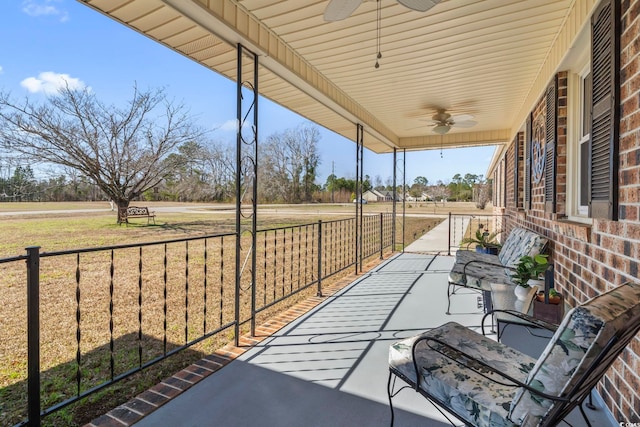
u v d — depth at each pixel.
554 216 3.15
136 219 15.14
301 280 5.26
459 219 17.48
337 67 3.55
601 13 2.01
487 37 2.92
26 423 1.57
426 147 7.54
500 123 6.30
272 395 2.06
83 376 2.35
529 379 1.22
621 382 1.72
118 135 13.41
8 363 2.57
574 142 3.02
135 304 4.04
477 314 3.43
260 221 14.82
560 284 2.96
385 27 2.76
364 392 2.09
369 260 6.54
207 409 1.92
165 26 2.59
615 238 1.87
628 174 1.72
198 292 4.58
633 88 1.68
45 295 4.39
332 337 2.90
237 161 2.83
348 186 30.62
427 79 3.90
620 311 1.11
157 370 2.44
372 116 5.62
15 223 12.72
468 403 1.40
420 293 4.20
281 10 2.52
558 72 3.04
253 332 2.98
